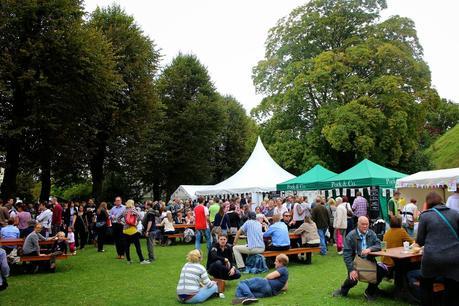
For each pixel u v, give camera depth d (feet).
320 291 25.61
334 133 89.25
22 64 64.34
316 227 41.63
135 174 115.65
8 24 61.52
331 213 49.83
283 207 51.67
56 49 64.59
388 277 25.05
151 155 117.91
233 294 26.03
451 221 17.88
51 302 25.61
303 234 37.65
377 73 97.71
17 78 61.82
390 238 25.77
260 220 46.34
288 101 101.86
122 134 90.79
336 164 102.22
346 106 91.04
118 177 122.62
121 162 102.06
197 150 125.49
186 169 124.77
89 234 61.67
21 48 62.64
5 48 62.34
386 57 95.40
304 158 99.66
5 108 67.15
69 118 70.49
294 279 29.94
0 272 24.27
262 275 32.04
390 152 94.89
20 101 66.44
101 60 69.67
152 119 96.02
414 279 21.88
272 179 76.23
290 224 48.24
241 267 33.09
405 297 22.38
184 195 103.14
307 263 37.14
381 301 22.52
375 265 22.47
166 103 124.67
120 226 45.24
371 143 88.28
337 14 104.12
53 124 65.51
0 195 66.54
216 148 156.04
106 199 119.65
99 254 48.75
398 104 92.48
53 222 51.85
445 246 17.52
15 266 37.22
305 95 102.22
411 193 66.69
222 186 78.07
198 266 24.76
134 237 40.83
